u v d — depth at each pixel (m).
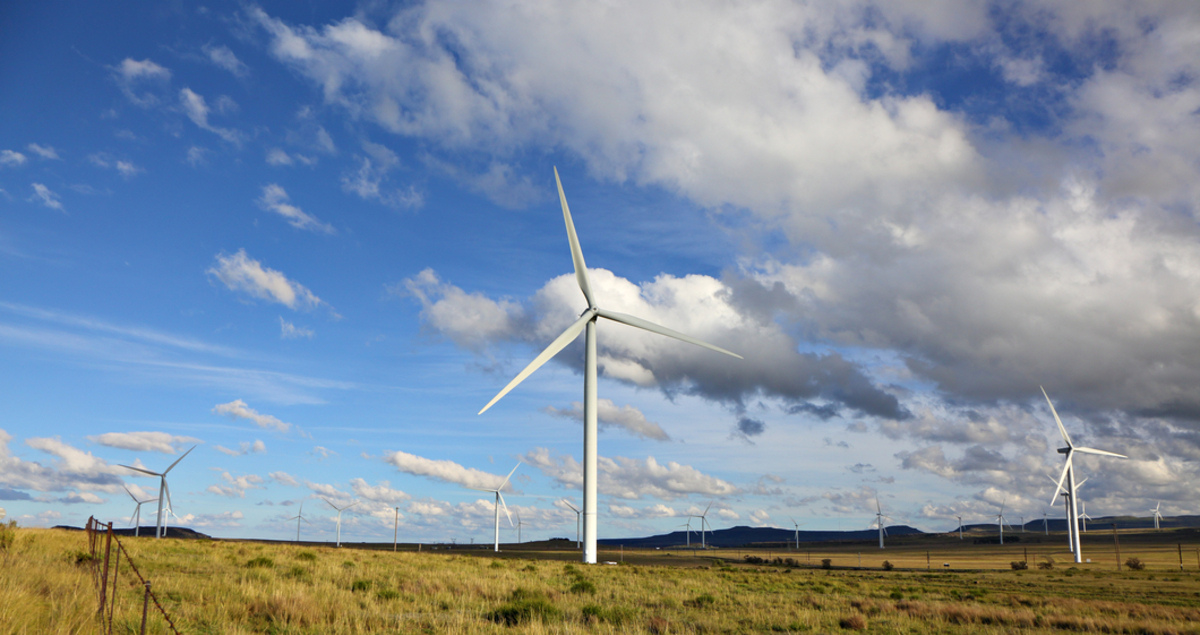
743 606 34.72
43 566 27.16
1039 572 110.19
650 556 161.50
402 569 45.00
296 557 49.38
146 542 54.56
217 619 20.03
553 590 36.53
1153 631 30.77
